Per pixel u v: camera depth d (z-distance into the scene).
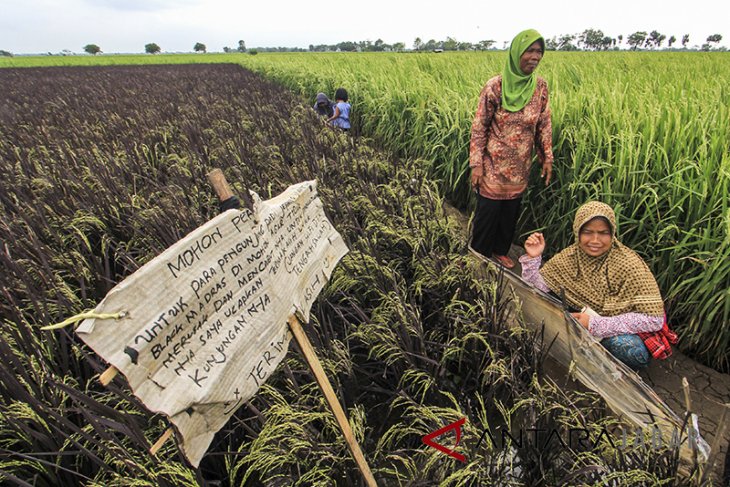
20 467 1.68
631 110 4.41
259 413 1.82
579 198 3.89
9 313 2.25
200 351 1.07
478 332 2.33
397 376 2.32
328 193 3.78
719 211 2.86
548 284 2.88
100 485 1.51
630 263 2.45
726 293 2.54
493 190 3.60
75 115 9.27
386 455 1.97
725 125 3.48
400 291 2.69
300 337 1.46
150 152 5.64
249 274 1.26
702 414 2.45
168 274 0.99
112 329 0.85
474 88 6.45
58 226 3.48
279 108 8.98
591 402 2.22
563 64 9.24
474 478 1.72
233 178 4.43
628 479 1.58
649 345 2.42
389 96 7.29
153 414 1.77
